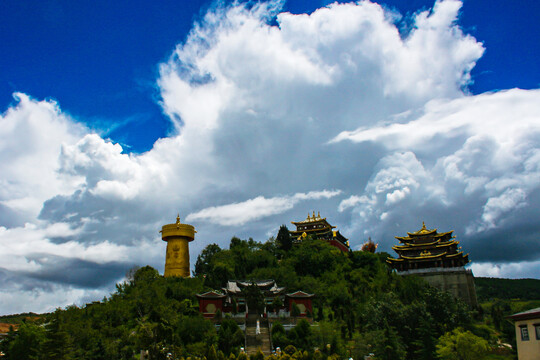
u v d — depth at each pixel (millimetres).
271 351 87812
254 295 106250
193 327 89125
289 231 176875
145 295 107000
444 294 95312
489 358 81938
